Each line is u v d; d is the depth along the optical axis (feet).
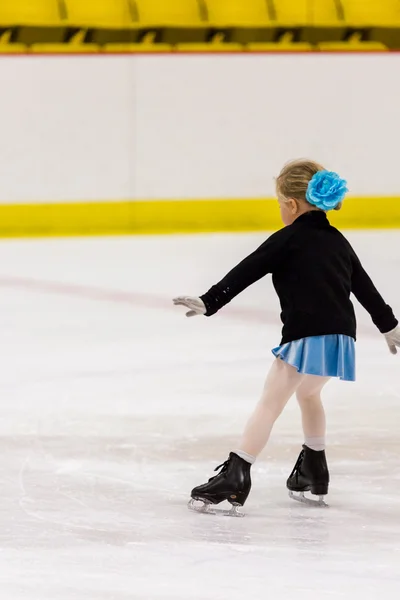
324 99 104.32
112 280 76.13
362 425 41.63
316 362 30.27
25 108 96.99
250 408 44.29
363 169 105.70
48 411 43.68
